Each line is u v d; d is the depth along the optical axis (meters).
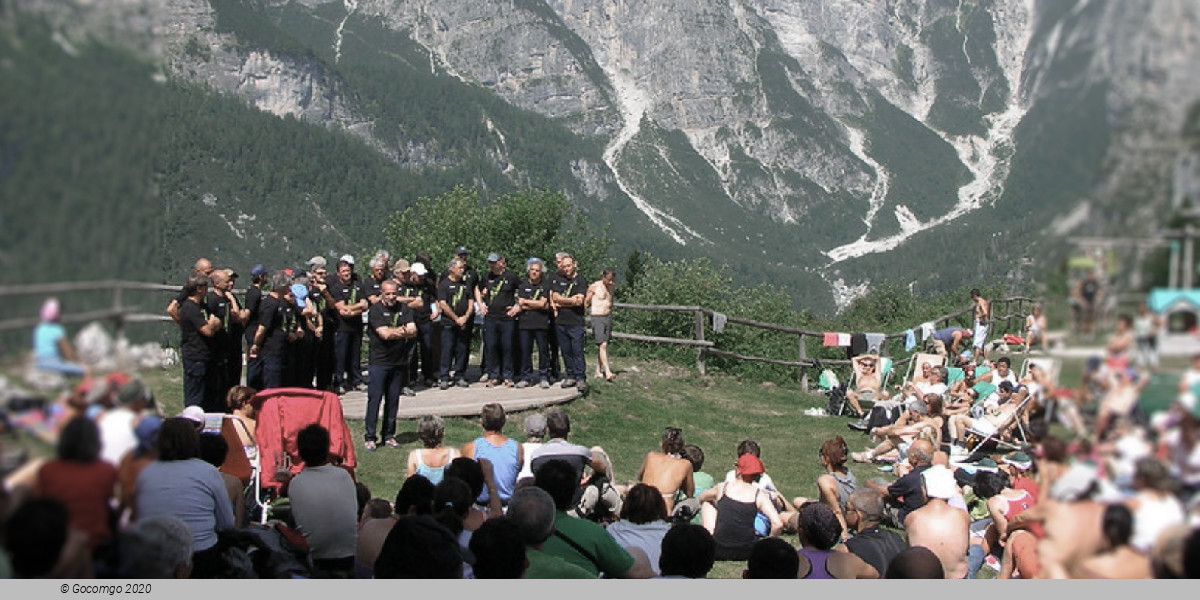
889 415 12.75
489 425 7.47
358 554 5.23
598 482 7.34
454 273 13.25
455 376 13.39
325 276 11.60
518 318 13.50
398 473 9.19
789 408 15.94
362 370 14.62
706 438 12.88
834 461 8.09
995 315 16.19
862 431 13.71
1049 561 1.84
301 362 10.61
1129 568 1.79
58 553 1.92
